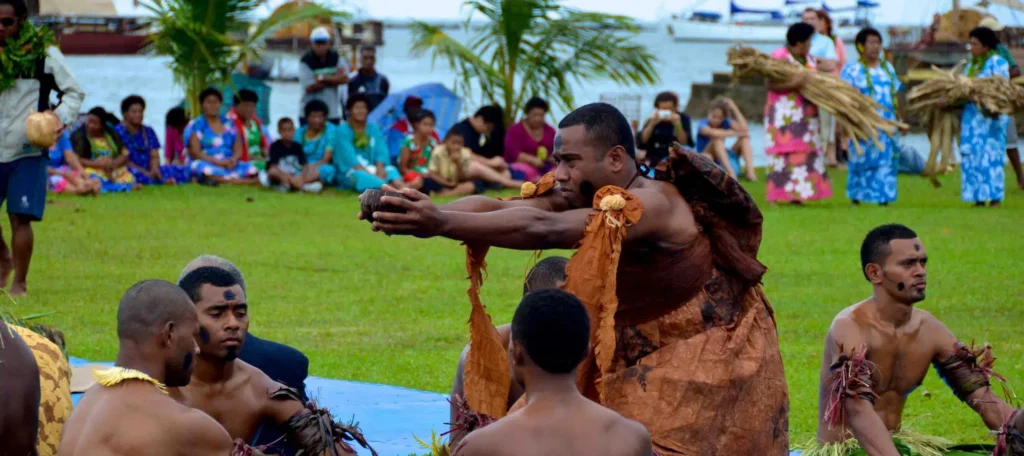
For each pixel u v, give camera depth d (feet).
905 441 19.34
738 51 55.72
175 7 70.33
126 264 38.60
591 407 12.65
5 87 31.27
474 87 120.26
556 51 74.79
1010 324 30.89
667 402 14.52
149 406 13.79
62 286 34.63
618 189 13.94
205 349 15.90
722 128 70.33
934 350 19.48
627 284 14.74
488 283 37.37
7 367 14.25
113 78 149.48
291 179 62.18
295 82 140.56
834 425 18.16
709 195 14.83
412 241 46.29
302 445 16.24
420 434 20.85
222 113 69.05
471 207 14.32
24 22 31.73
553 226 13.62
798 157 55.72
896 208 55.16
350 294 35.19
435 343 29.25
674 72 190.60
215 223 49.19
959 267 39.17
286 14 73.41
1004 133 55.88
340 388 24.12
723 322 15.07
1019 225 48.88
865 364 18.03
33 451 14.65
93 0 112.68
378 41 147.13
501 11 72.69
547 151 64.23
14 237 32.40
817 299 34.40
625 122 14.73
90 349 27.25
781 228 48.26
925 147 92.68
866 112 54.70
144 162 62.18
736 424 14.84
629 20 73.56
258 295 34.78
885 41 150.00
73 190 56.80
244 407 16.30
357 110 63.31
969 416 23.49
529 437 12.35
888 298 19.24
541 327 12.46
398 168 65.67
